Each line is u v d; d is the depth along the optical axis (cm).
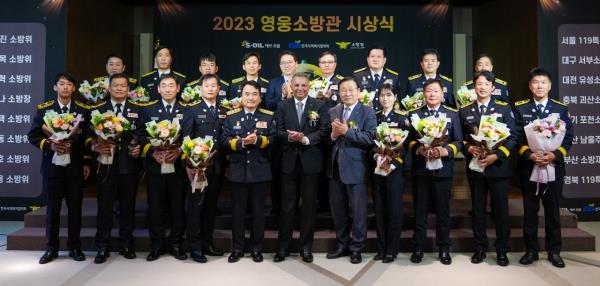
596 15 521
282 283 316
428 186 357
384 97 360
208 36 713
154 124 338
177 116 363
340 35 715
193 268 347
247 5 715
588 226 498
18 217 523
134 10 741
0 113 519
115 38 671
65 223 419
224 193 525
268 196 504
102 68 625
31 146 520
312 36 716
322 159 359
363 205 355
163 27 711
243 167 354
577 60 521
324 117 360
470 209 440
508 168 351
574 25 521
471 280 322
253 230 363
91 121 337
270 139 356
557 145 338
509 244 382
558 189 352
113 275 332
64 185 365
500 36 641
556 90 522
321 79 423
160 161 346
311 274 334
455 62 745
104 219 361
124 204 365
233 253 364
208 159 344
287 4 715
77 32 552
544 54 525
